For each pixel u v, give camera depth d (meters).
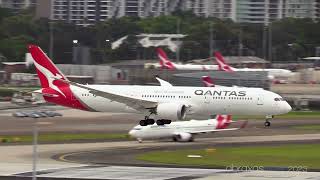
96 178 146.38
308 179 146.00
